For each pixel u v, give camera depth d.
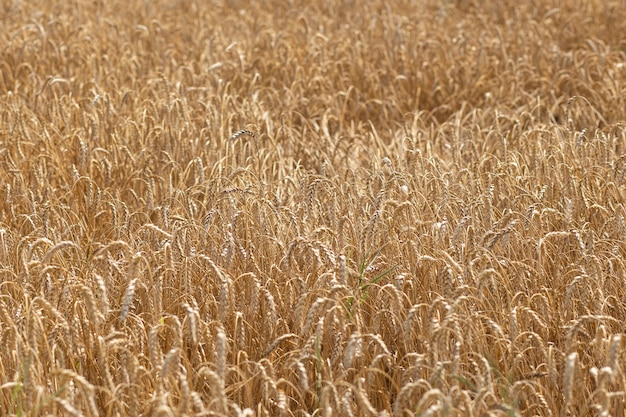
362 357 6.00
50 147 10.07
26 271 6.50
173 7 19.02
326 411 5.24
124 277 6.70
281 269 7.03
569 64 14.10
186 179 9.40
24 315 6.08
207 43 14.46
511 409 5.18
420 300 6.73
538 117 12.06
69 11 17.84
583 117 12.35
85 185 9.37
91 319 6.14
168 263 6.88
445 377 5.72
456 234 6.96
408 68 14.38
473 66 14.41
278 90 13.54
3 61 13.72
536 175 9.17
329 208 7.88
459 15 18.58
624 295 6.92
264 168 9.73
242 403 6.11
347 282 6.79
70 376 5.09
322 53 14.55
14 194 9.07
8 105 11.45
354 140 11.12
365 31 15.88
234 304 6.43
